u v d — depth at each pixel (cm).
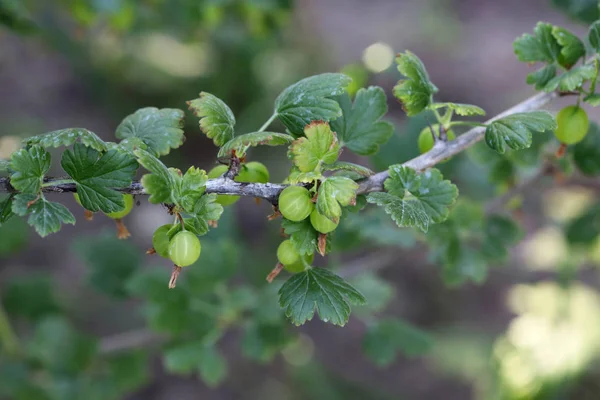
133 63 235
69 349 114
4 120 219
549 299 136
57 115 232
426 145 81
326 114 76
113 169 73
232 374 182
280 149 222
